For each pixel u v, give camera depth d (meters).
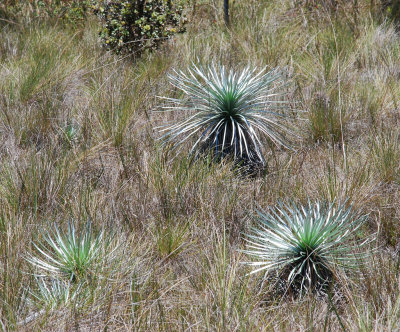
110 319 4.61
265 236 5.29
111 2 10.93
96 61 10.60
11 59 10.95
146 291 5.03
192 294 5.05
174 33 11.10
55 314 4.54
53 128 8.24
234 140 7.38
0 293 4.81
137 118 8.57
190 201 6.49
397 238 5.91
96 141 8.05
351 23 12.23
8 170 6.84
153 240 5.85
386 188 6.63
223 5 13.39
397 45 10.95
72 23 12.95
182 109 7.70
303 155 7.66
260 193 6.61
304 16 12.53
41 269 5.24
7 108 8.77
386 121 8.42
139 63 10.62
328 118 8.25
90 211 6.19
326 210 5.80
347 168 6.77
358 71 10.39
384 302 4.79
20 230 5.68
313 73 10.13
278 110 8.56
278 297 5.06
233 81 7.50
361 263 5.23
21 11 13.90
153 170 7.00
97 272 5.05
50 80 9.66
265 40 11.41
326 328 4.60
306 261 5.08
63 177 6.78
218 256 5.41
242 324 4.47
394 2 12.62
